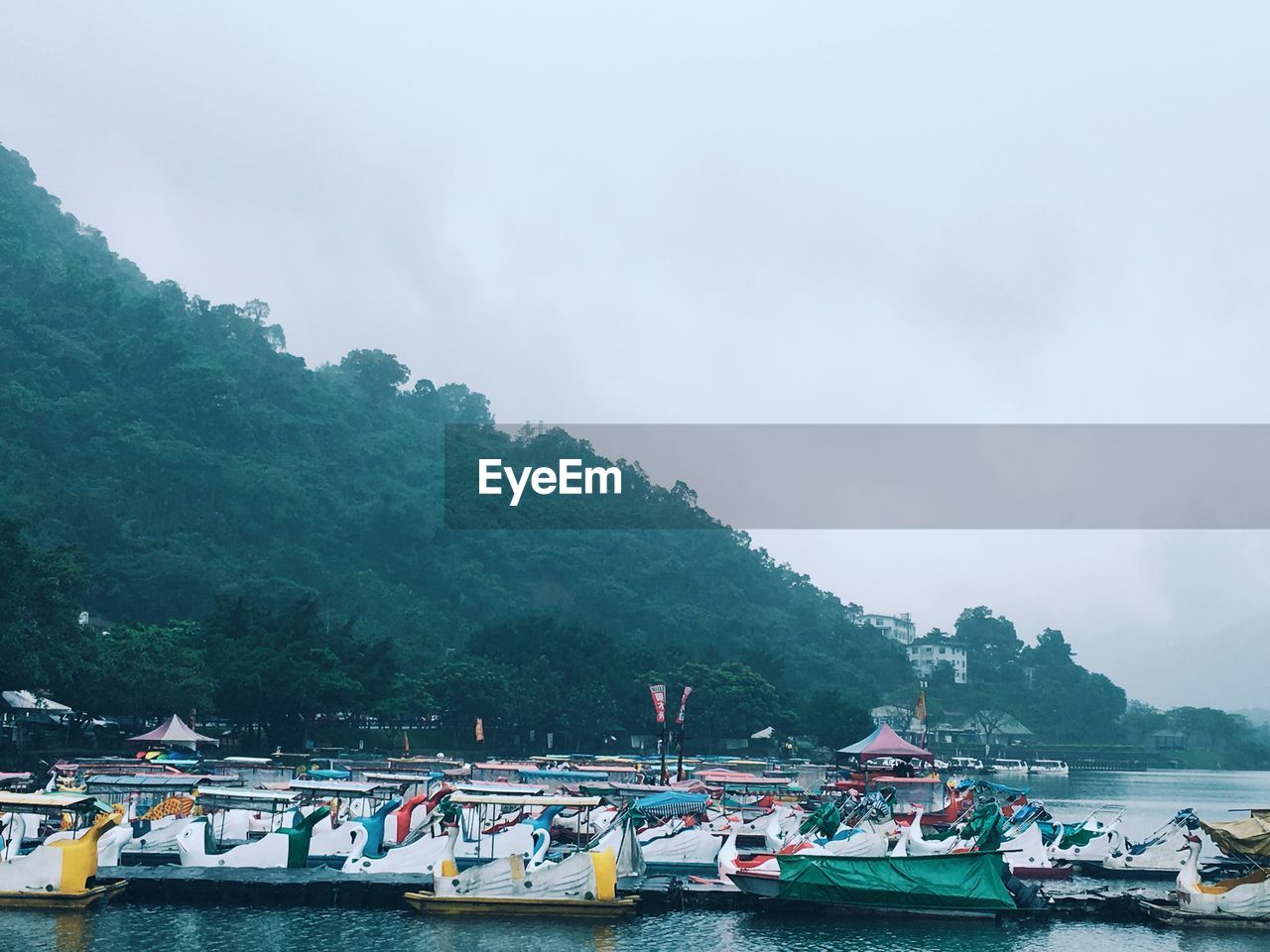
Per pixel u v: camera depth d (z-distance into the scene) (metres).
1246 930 62.94
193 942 55.12
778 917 63.31
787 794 119.44
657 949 56.38
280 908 62.22
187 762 111.00
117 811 73.88
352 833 70.81
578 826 74.50
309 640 169.62
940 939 59.72
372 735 191.25
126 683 130.12
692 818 84.44
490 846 69.81
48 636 119.25
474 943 56.28
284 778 110.50
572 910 61.56
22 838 67.00
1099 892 72.56
